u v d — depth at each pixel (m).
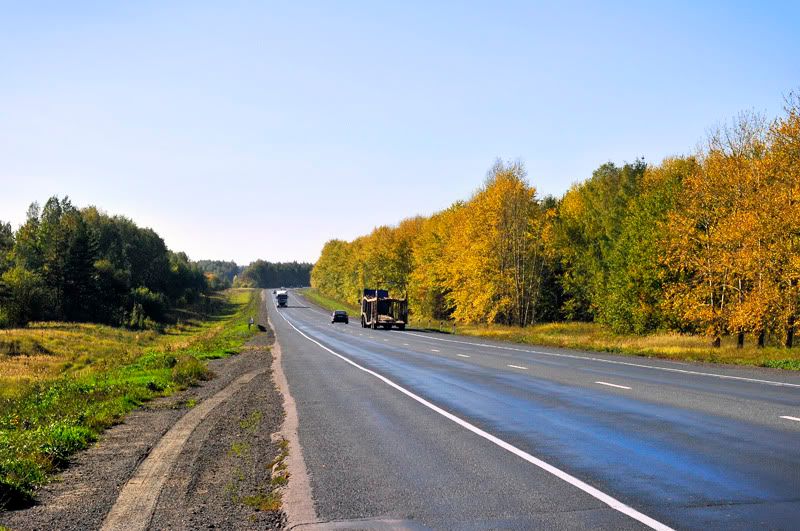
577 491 7.29
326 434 11.58
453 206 88.25
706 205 34.94
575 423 11.67
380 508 7.00
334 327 72.25
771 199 29.92
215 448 11.00
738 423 11.16
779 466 8.12
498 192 58.00
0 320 72.31
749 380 18.25
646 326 44.97
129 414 15.45
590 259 66.56
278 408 15.30
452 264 65.00
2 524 7.00
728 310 32.25
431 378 20.34
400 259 99.50
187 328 95.06
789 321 30.38
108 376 24.17
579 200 84.50
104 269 104.25
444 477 8.20
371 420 12.91
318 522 6.62
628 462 8.59
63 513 7.39
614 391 16.00
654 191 47.34
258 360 31.48
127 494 8.18
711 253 33.56
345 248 154.75
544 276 69.69
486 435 10.88
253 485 8.42
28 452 10.23
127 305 100.69
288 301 165.62
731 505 6.60
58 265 95.19
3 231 131.12
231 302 177.00
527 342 41.00
